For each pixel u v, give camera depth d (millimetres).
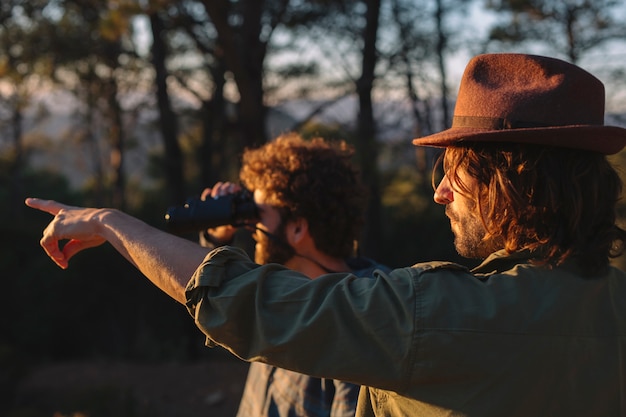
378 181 8797
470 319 951
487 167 1050
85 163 25766
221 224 1798
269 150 1863
